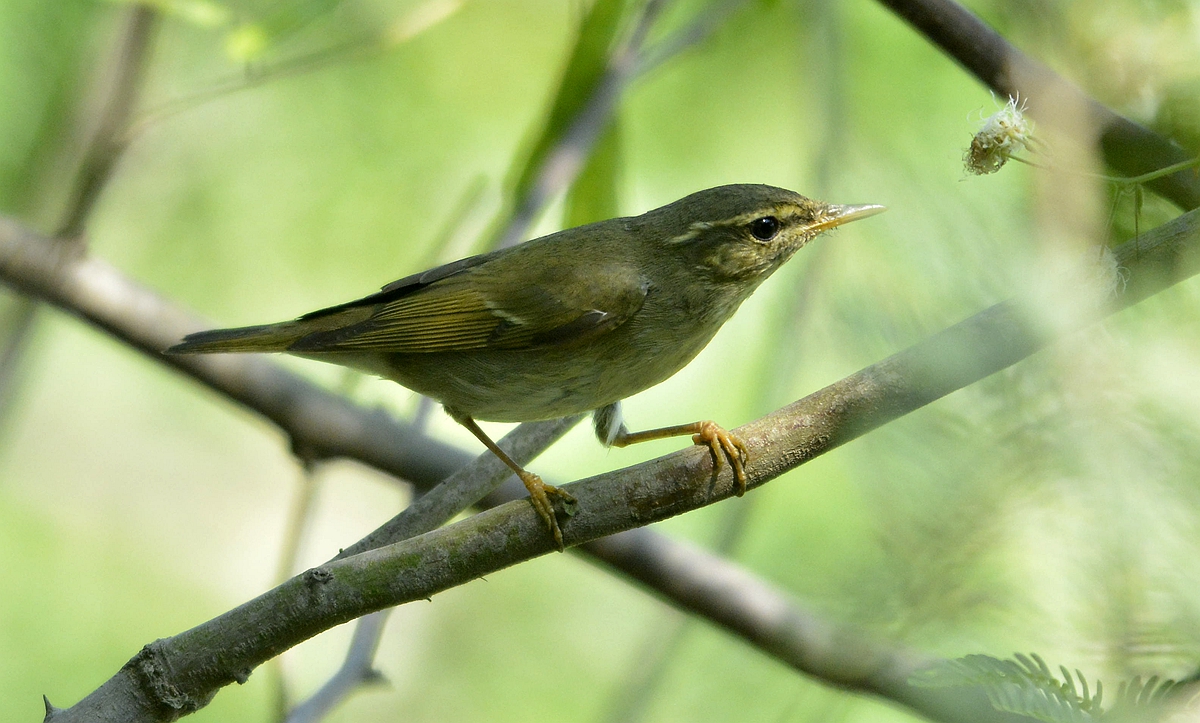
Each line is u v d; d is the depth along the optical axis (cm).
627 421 1056
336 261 1308
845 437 618
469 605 1350
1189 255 392
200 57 1337
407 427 976
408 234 1295
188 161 1334
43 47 1180
